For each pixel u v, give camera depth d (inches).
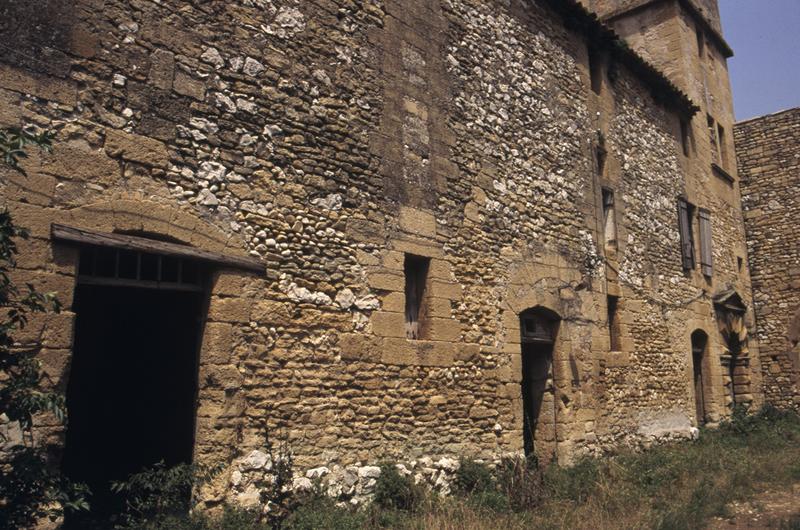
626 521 250.2
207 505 200.1
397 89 290.7
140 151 203.3
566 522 251.8
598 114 436.5
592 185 414.6
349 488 236.2
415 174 291.3
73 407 294.2
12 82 180.9
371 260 263.6
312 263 243.0
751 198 665.0
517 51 371.6
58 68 189.8
